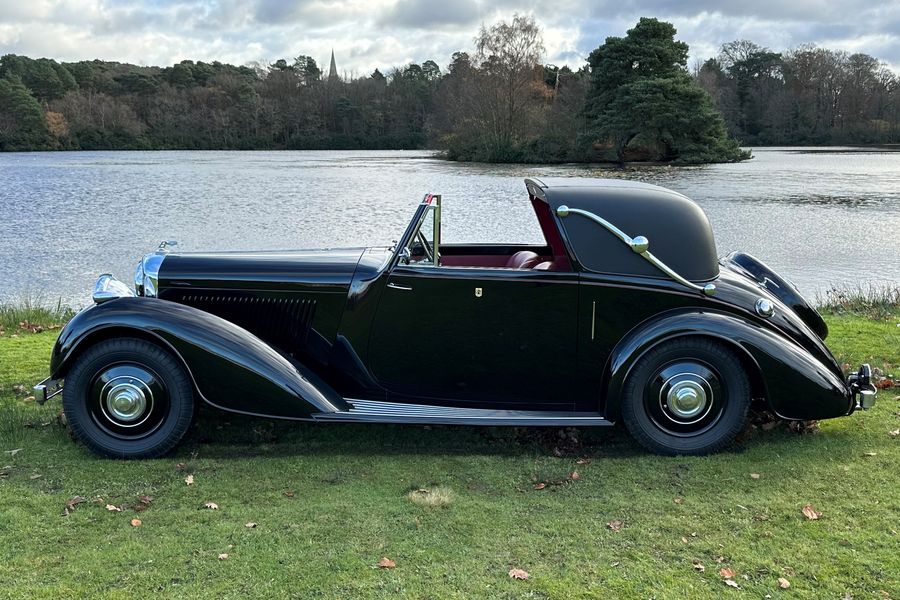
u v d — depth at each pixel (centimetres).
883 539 330
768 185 3559
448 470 409
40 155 9256
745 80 11444
